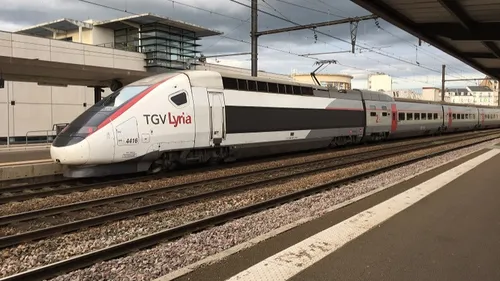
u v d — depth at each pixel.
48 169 15.06
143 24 34.22
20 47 26.05
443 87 55.50
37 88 28.95
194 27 35.31
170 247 6.30
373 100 27.53
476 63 27.09
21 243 6.88
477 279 4.83
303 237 6.44
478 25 16.14
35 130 28.88
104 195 11.27
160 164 14.48
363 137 26.80
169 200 10.04
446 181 11.71
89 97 32.34
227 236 6.90
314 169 15.30
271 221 7.88
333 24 20.22
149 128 13.43
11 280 4.91
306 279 4.81
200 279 4.81
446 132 43.75
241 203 9.98
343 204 8.77
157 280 4.75
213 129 15.52
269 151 18.97
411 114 32.72
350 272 5.02
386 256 5.56
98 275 5.17
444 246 5.99
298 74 60.38
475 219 7.49
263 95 18.14
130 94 13.58
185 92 14.62
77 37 37.81
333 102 23.02
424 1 13.38
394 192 10.25
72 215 9.01
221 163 17.53
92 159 12.34
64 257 6.25
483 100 120.50
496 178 12.30
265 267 5.15
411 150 23.39
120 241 7.03
